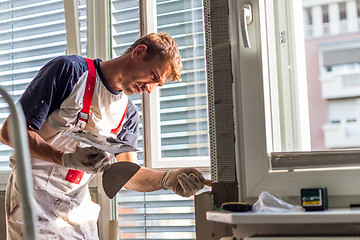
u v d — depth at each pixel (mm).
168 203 1769
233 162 1331
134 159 1662
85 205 1587
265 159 1294
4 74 2127
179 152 1768
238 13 1357
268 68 1373
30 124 1365
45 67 1434
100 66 1513
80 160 1349
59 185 1493
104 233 1821
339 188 1214
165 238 1766
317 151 1251
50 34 2059
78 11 1978
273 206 1143
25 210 681
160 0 1833
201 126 1742
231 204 1138
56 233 1455
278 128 1393
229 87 1353
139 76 1441
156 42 1445
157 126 1801
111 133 1584
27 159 696
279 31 1445
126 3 1911
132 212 1824
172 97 1792
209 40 1380
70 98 1424
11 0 2135
